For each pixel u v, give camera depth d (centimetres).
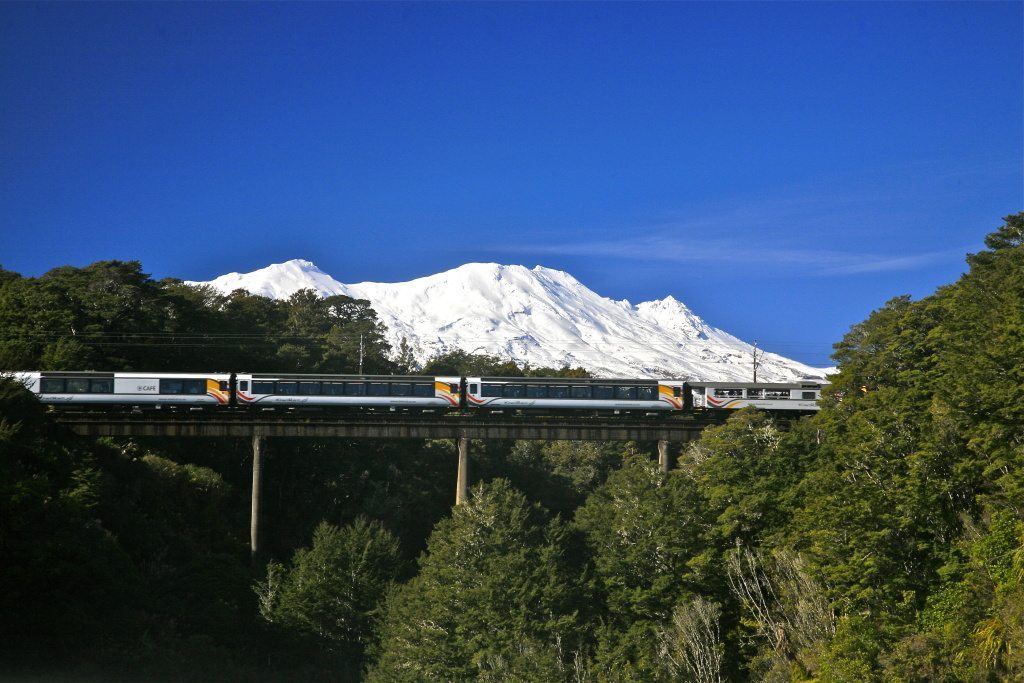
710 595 7250
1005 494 5756
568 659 7006
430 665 7125
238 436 10469
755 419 8119
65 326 11319
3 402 7694
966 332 6962
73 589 6675
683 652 6488
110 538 7644
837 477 6644
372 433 10444
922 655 5500
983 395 6172
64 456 7975
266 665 7994
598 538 8288
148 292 12562
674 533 7494
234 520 10594
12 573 6291
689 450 9275
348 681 7806
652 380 11331
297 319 18912
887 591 6012
